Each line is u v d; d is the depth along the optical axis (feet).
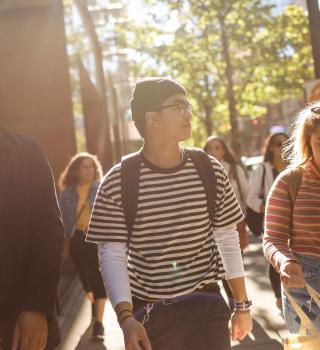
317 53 41.45
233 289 12.74
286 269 12.77
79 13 57.00
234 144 94.99
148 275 12.03
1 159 10.94
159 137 12.12
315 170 13.60
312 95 37.45
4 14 38.83
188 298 12.09
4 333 10.70
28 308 10.52
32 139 11.48
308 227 13.43
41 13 39.09
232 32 91.09
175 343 12.20
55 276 10.87
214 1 85.46
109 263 11.98
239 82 107.96
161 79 12.26
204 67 100.94
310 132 13.61
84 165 28.14
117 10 93.25
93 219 12.13
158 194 11.96
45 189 11.25
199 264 12.13
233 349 23.67
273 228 13.56
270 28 92.58
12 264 10.83
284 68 100.32
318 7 41.37
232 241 12.67
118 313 11.64
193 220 12.01
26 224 11.01
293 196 13.55
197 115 128.47
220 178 12.31
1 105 38.70
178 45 96.99
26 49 39.04
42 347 10.63
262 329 26.14
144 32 97.19
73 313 32.86
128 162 12.12
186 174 12.07
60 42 39.32
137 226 11.98
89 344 26.23
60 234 11.15
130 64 103.50
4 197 10.86
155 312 12.07
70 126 39.86
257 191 29.55
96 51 79.71
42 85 39.32
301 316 12.51
